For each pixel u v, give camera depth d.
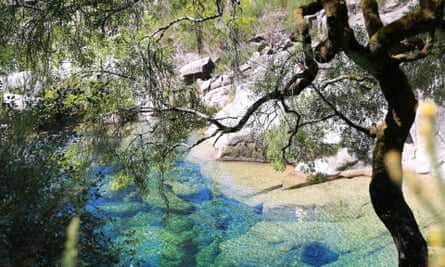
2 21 5.36
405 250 4.20
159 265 7.33
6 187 4.49
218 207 9.53
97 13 5.64
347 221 8.28
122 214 8.99
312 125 7.54
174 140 7.12
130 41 6.94
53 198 4.84
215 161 12.35
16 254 4.21
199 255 7.65
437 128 7.93
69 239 0.99
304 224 8.41
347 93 7.18
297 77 4.82
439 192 0.82
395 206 4.21
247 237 8.19
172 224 8.67
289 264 7.21
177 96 7.37
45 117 5.40
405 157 9.08
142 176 7.28
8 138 4.66
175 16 8.02
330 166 10.28
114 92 7.09
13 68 6.02
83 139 6.70
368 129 4.88
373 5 3.95
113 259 5.17
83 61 6.82
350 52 3.72
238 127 5.55
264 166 11.66
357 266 6.90
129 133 7.73
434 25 3.46
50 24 5.50
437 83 6.68
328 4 3.46
